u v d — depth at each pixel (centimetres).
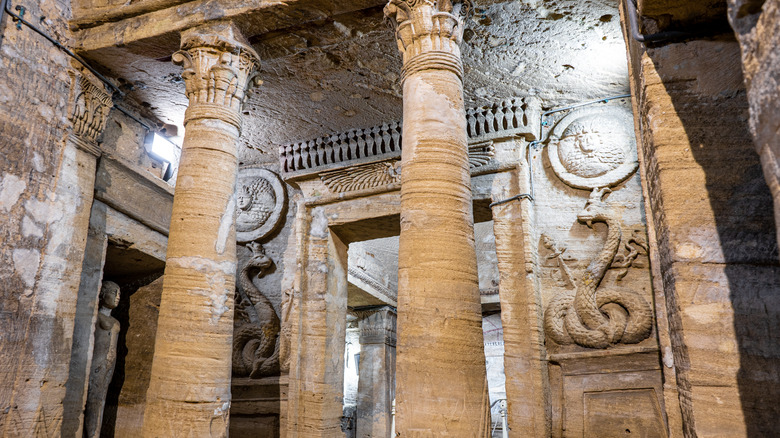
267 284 888
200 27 578
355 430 1208
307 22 582
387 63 655
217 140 543
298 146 853
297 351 778
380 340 1155
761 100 167
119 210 707
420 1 489
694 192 289
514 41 610
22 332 536
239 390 839
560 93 709
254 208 912
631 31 346
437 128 454
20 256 542
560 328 643
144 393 786
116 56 633
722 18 307
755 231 275
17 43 559
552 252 680
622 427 585
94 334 663
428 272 414
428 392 387
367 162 801
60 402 570
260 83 610
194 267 503
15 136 548
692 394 262
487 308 1184
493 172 723
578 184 686
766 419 249
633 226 653
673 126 304
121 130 746
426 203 433
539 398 612
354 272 1009
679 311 274
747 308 266
